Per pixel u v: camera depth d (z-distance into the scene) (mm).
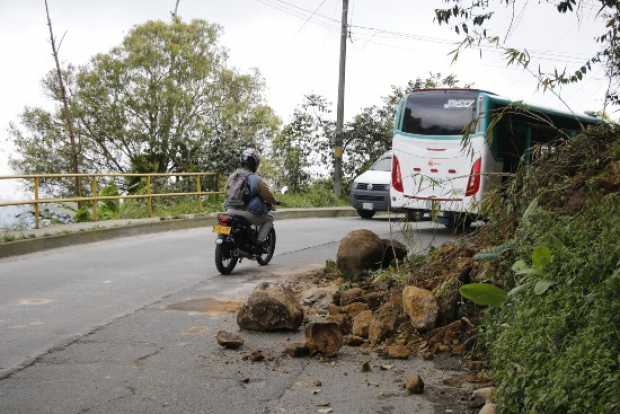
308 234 15719
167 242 14250
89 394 4715
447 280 6223
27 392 4762
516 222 6371
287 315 6387
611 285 3510
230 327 6664
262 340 6152
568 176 6141
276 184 28000
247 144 24250
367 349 5805
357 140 27719
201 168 23281
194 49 48250
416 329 5930
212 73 48531
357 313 6762
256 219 10320
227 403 4539
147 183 20125
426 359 5461
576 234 4555
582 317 3686
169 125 46344
